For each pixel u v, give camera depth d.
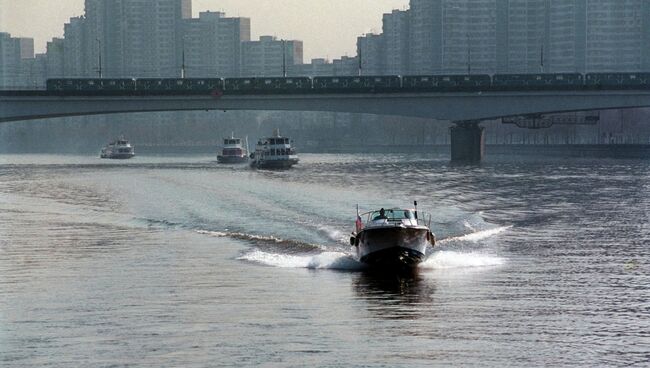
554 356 82.69
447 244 145.00
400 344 86.25
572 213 195.25
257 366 80.19
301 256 133.38
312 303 102.25
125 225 174.88
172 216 191.00
